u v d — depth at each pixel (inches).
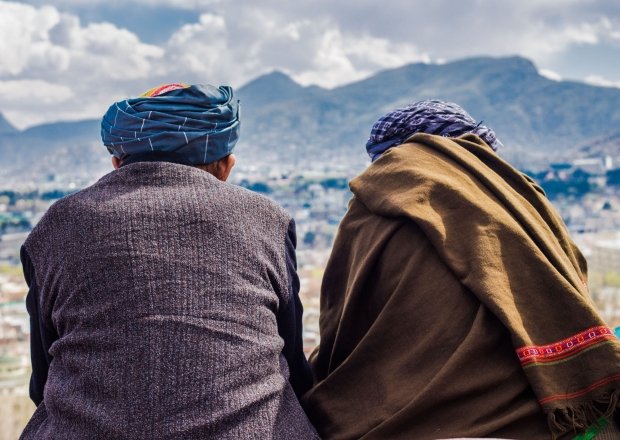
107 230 63.1
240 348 60.6
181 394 57.2
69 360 60.0
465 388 64.8
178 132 69.9
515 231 70.9
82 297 61.5
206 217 64.9
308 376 76.7
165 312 59.9
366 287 76.4
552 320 67.4
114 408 56.7
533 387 64.0
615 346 65.0
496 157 82.0
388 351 71.4
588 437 63.7
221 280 62.7
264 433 58.8
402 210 73.8
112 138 71.4
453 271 70.0
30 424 62.8
